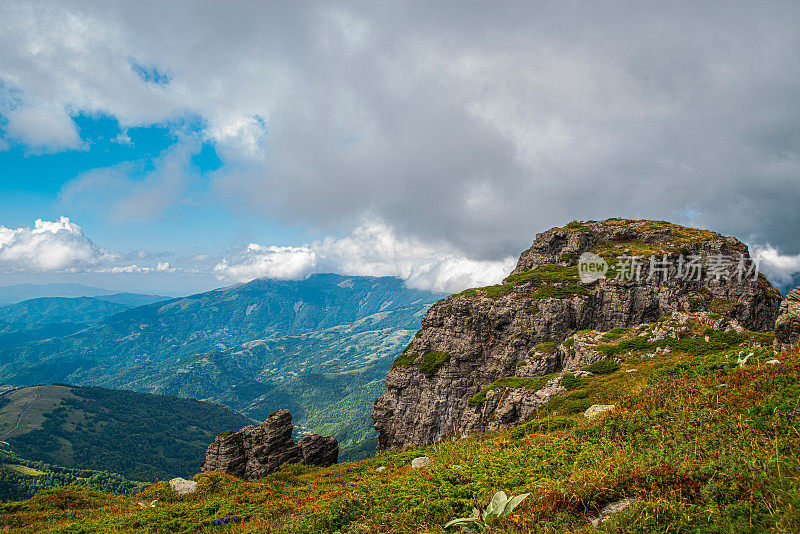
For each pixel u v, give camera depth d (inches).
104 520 836.0
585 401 1550.2
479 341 3319.4
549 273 3668.8
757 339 1732.3
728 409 552.1
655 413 639.8
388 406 3422.7
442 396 3235.7
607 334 2492.6
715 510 320.5
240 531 668.7
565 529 364.8
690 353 1846.7
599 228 4180.6
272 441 1929.1
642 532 325.7
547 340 3073.3
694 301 3085.6
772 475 351.9
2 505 1074.1
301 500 863.1
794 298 820.6
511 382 2400.3
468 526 431.8
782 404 486.6
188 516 812.0
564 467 522.9
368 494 609.9
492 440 957.2
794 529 272.1
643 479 404.8
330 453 2313.0
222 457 1851.6
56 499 1125.7
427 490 546.0
